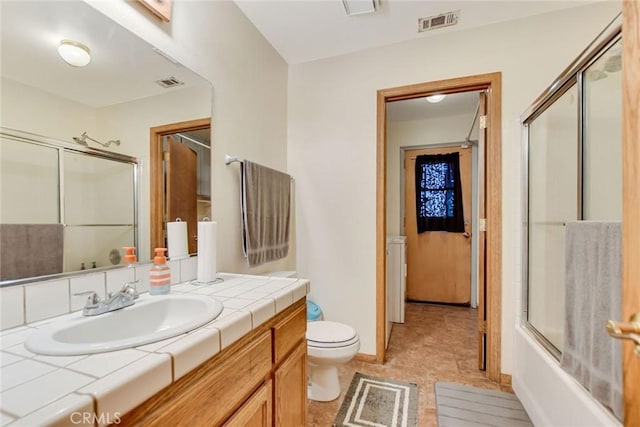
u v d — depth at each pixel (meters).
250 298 1.02
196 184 1.42
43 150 0.85
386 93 2.10
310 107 2.30
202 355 0.68
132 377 0.52
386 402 1.63
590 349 1.01
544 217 1.55
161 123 1.24
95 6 0.99
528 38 1.80
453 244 3.54
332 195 2.24
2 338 0.69
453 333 2.65
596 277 0.98
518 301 1.74
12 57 0.79
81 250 0.94
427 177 3.60
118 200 1.07
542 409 1.37
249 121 1.84
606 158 1.22
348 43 2.09
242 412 0.84
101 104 1.01
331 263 2.24
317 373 1.67
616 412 0.89
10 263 0.76
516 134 1.79
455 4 1.70
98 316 0.84
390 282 2.67
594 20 1.69
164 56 1.25
